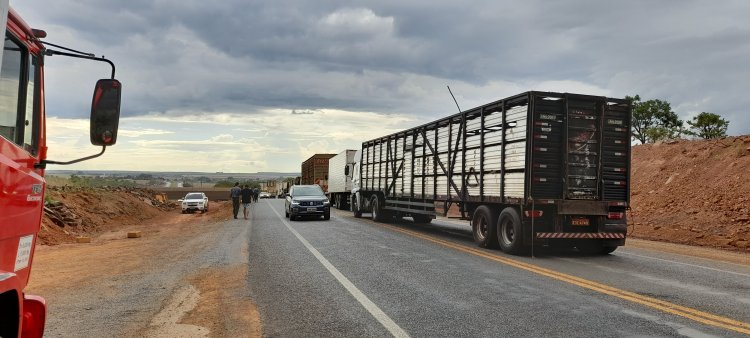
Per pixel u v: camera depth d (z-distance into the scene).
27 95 3.57
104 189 36.66
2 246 3.05
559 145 12.46
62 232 17.64
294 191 26.56
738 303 7.23
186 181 121.06
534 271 9.94
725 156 22.38
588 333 5.75
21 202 3.32
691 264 11.12
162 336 5.71
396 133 20.98
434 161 17.25
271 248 13.54
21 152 3.40
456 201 15.70
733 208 18.11
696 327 5.99
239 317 6.51
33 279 9.25
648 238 16.97
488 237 13.55
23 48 3.50
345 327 6.03
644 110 31.89
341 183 36.59
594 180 12.67
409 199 20.06
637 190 25.17
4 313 3.28
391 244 14.45
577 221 12.49
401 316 6.52
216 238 16.67
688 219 19.02
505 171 13.06
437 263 10.93
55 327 6.09
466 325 6.09
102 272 10.00
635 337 5.61
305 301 7.38
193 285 8.63
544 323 6.16
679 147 26.39
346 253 12.52
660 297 7.62
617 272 9.90
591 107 12.72
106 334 5.81
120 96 3.87
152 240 16.59
